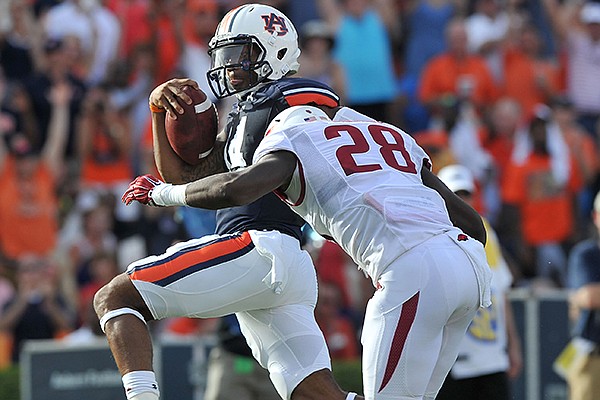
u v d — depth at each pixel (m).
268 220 16.50
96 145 35.94
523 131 38.72
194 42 38.78
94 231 34.38
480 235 16.42
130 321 15.79
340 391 16.50
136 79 38.19
